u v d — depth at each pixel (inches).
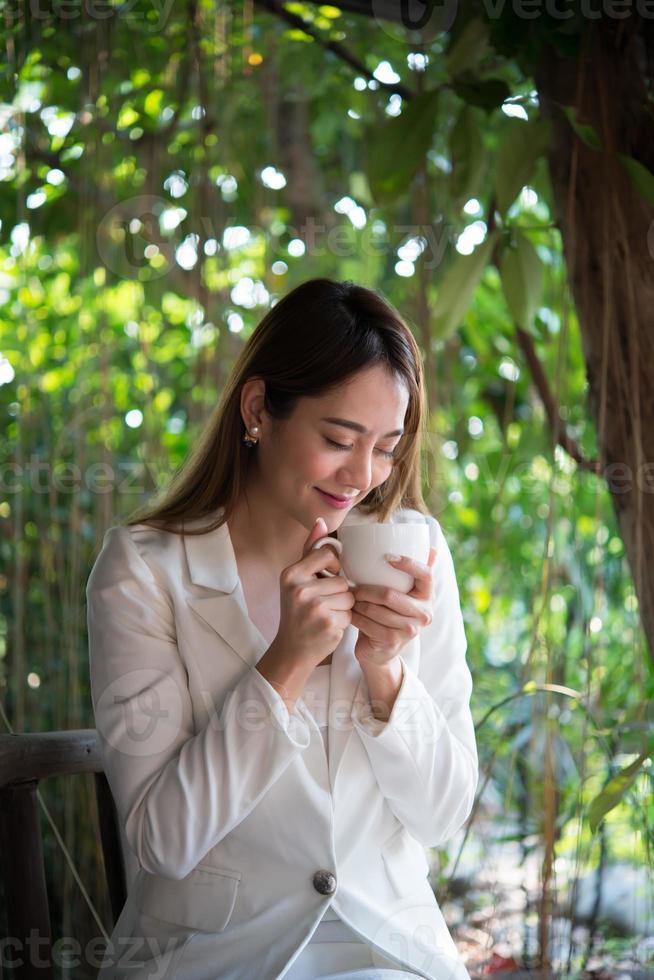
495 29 65.5
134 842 46.1
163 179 100.4
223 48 89.5
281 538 53.6
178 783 45.4
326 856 46.9
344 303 49.0
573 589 101.1
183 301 119.4
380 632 47.0
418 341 80.3
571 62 66.2
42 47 91.3
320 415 48.0
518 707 83.4
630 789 68.6
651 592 63.8
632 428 63.3
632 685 88.4
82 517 100.7
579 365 98.7
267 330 50.9
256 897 47.1
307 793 47.3
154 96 102.8
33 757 51.4
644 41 65.4
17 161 84.2
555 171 67.9
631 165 61.9
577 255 66.0
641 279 63.2
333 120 118.9
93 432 102.9
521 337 84.0
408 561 46.6
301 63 109.4
